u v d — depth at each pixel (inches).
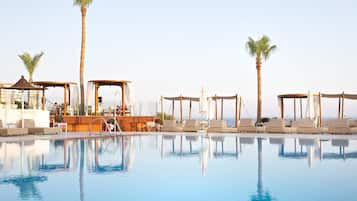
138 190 223.9
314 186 233.6
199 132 796.0
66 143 551.5
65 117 852.6
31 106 864.3
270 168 311.7
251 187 232.1
